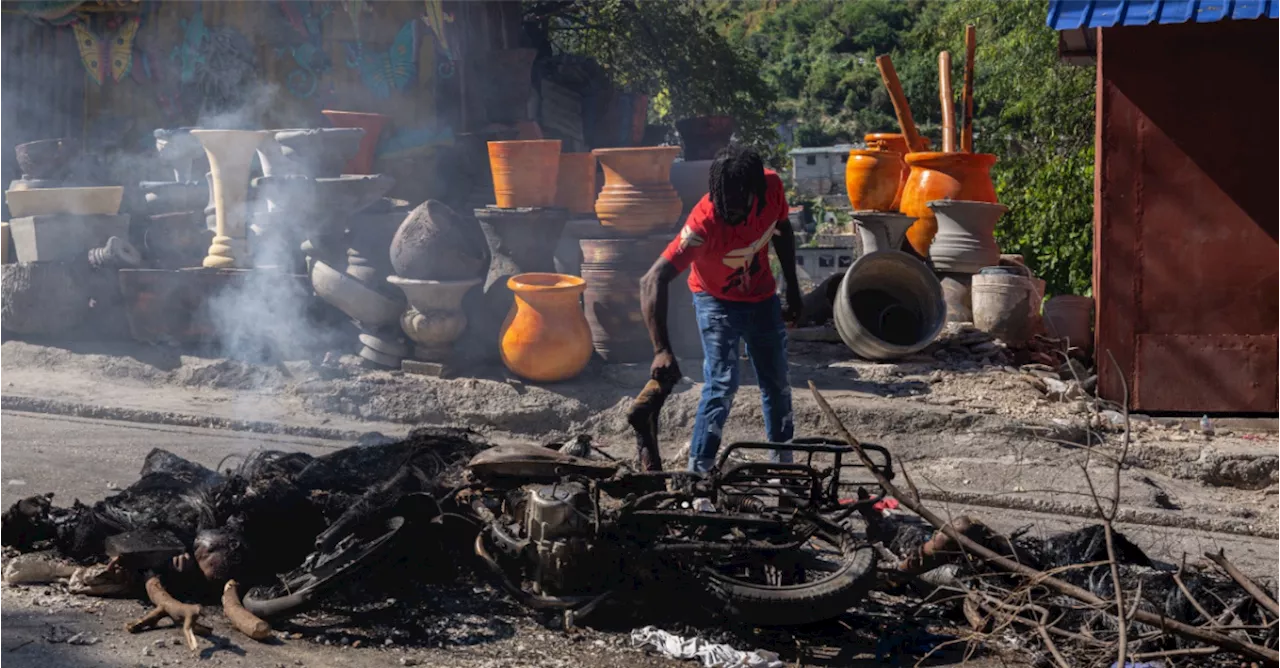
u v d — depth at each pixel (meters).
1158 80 8.66
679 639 4.34
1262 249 8.58
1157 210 8.73
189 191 10.62
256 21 11.09
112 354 9.35
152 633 4.24
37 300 9.52
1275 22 8.42
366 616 4.53
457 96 11.52
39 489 6.23
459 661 4.14
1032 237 18.83
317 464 5.05
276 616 4.34
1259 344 8.62
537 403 8.45
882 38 102.44
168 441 7.61
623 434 8.28
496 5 13.06
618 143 14.58
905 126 11.16
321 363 9.02
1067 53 11.42
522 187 8.98
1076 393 8.84
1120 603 3.65
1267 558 5.99
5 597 4.53
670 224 8.99
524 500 4.70
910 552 4.95
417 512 4.63
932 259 10.38
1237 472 7.61
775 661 4.27
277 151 9.48
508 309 9.02
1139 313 8.80
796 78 100.38
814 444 4.91
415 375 8.77
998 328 9.89
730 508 4.86
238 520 4.73
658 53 24.22
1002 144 23.86
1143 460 7.80
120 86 11.50
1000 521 6.54
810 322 10.42
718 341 6.07
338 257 9.10
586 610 4.45
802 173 84.81
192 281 9.34
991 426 7.98
